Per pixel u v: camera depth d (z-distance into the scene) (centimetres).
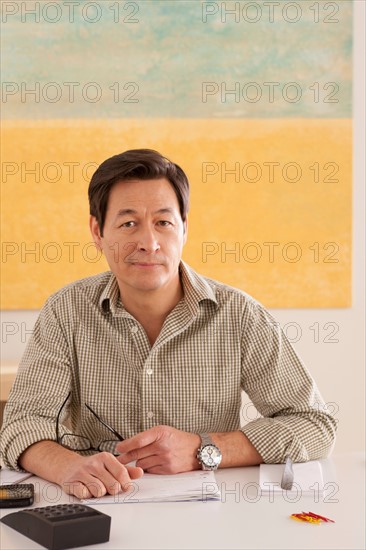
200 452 175
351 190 322
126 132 313
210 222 317
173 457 172
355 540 132
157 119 315
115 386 194
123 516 145
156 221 187
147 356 193
